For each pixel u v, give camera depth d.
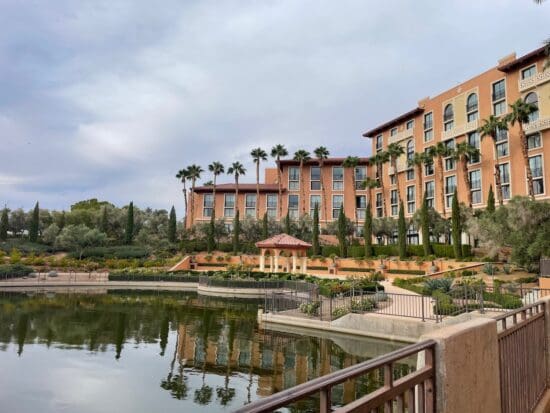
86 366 11.11
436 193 46.78
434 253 38.31
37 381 9.80
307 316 17.22
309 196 63.34
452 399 2.46
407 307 16.59
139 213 74.12
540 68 35.47
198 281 35.62
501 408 3.41
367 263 39.81
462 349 2.65
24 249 57.06
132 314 20.52
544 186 34.22
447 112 46.34
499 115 39.44
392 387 2.14
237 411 1.36
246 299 28.11
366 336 14.53
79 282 36.41
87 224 72.69
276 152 62.78
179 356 12.21
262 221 56.25
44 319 18.59
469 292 16.95
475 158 41.69
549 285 19.03
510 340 3.83
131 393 9.02
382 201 57.28
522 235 24.12
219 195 66.06
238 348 13.21
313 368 10.89
